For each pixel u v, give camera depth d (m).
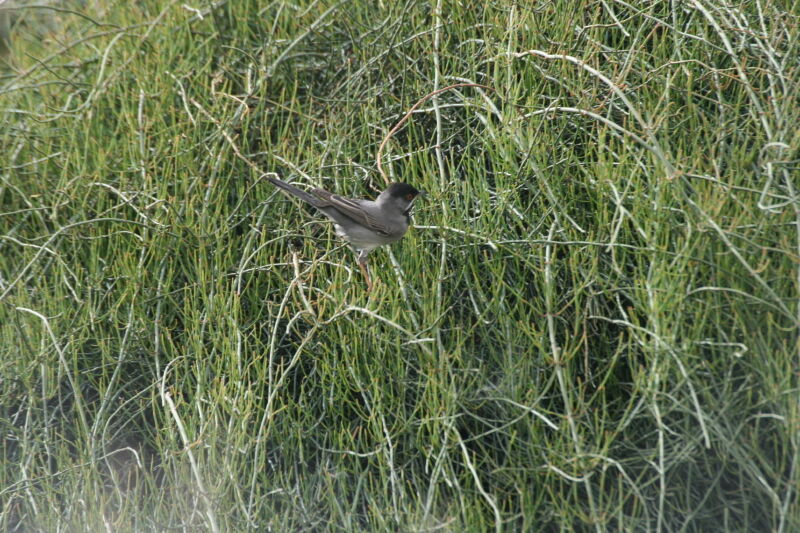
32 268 10.38
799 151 8.54
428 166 9.68
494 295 8.45
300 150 10.43
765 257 7.66
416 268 9.08
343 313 8.45
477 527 7.55
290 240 10.02
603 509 7.64
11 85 12.67
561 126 9.37
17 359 9.40
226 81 11.80
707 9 9.80
